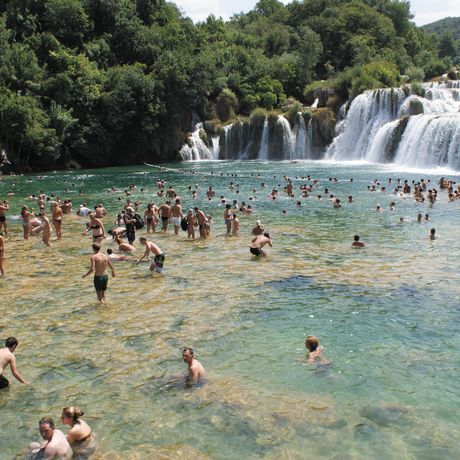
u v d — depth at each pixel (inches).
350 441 350.9
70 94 2637.8
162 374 450.3
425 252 843.4
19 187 1891.0
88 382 438.6
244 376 445.4
